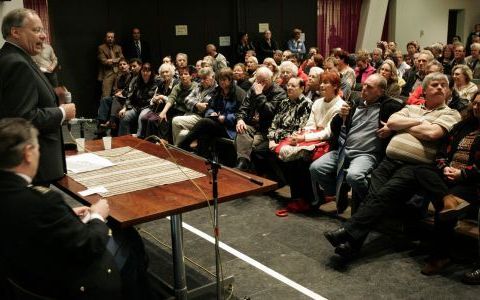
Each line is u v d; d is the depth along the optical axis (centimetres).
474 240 307
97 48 911
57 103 259
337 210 376
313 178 373
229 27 1046
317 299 264
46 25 862
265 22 1080
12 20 233
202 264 308
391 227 350
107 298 185
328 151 380
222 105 482
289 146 387
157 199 225
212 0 1015
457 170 292
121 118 630
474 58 763
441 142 311
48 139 243
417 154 311
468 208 284
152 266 308
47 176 244
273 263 307
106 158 299
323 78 393
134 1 938
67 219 169
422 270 289
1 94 229
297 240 339
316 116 402
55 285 174
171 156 289
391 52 923
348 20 1208
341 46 1217
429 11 1338
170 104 572
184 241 344
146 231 363
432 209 364
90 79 912
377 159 348
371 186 321
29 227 161
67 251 170
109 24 920
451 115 314
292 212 392
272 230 358
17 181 164
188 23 999
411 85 643
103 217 199
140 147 330
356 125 355
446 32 1388
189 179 254
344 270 295
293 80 415
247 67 710
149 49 948
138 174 265
